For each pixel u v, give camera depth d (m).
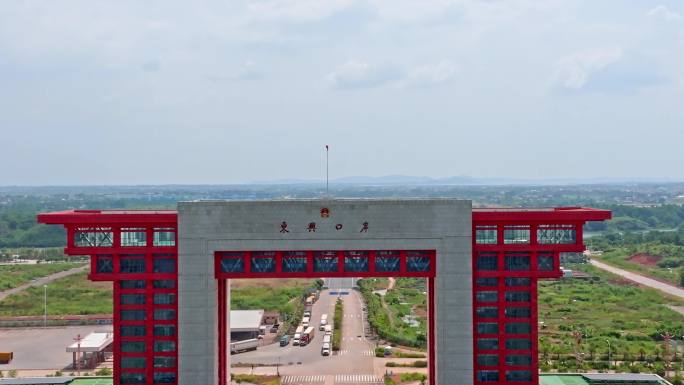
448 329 126.31
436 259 126.06
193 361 126.50
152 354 129.00
